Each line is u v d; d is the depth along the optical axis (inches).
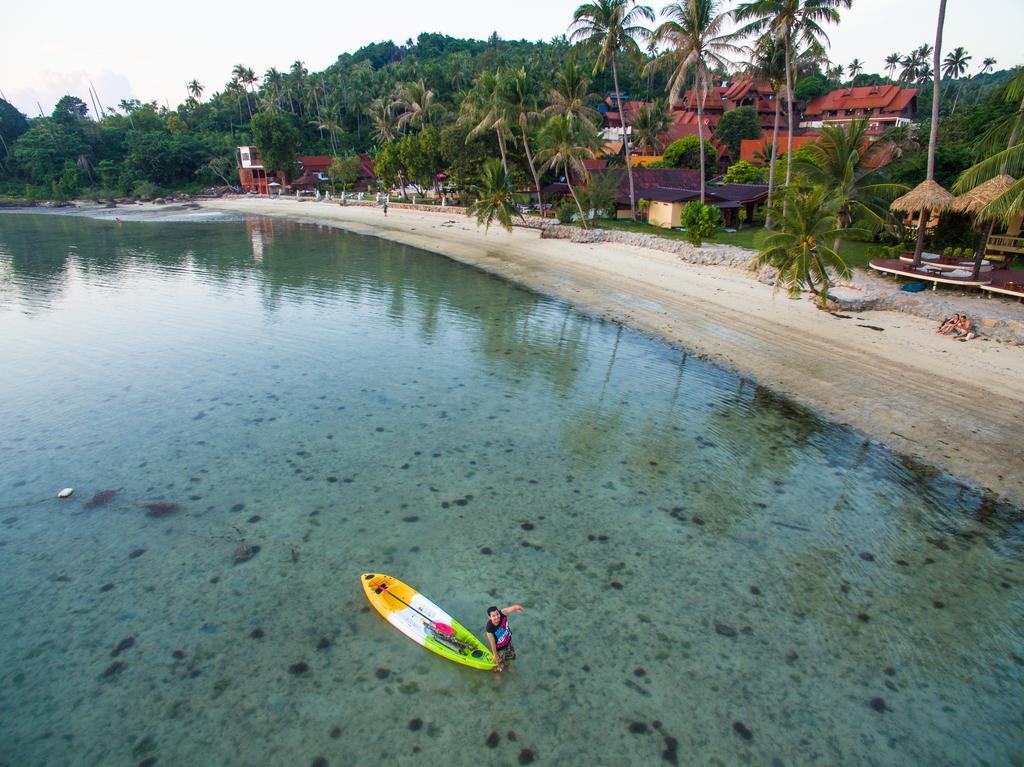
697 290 1253.7
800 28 1542.8
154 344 989.2
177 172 4655.5
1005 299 1006.4
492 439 666.2
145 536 495.8
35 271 1652.3
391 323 1114.7
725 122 3326.8
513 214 2287.2
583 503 546.0
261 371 866.1
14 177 4726.9
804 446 647.8
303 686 357.7
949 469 590.6
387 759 314.7
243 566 459.8
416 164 2918.3
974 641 395.5
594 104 4114.2
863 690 358.3
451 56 5447.8
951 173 1390.3
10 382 823.1
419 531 502.9
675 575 454.0
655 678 364.8
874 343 899.4
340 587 437.7
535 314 1172.5
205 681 360.5
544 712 342.6
